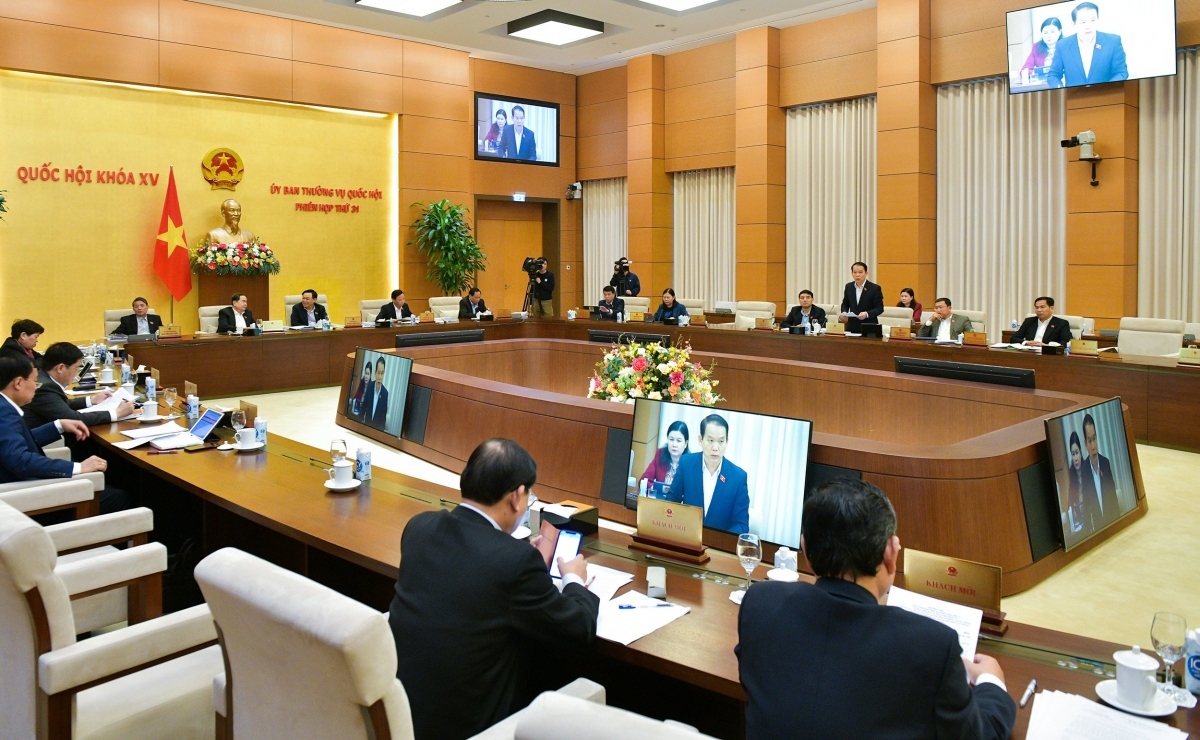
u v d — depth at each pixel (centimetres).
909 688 143
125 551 279
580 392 878
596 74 1527
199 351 889
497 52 1380
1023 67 947
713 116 1334
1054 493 390
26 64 997
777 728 149
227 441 436
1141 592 372
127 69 1062
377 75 1277
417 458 612
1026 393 536
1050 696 177
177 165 1126
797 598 159
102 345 829
